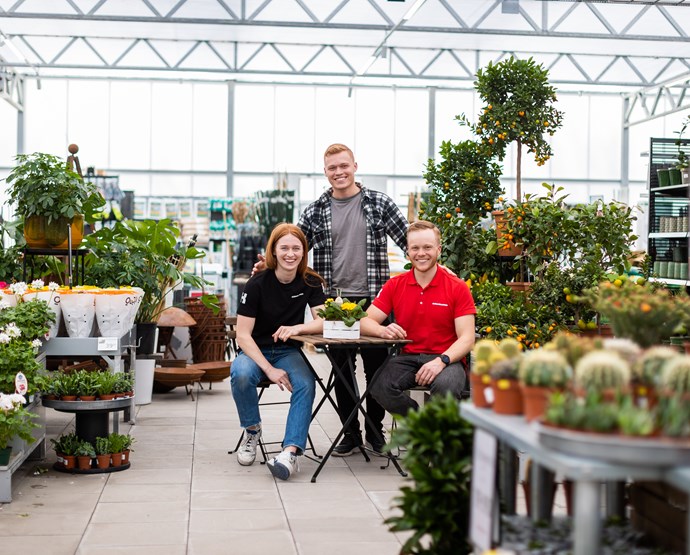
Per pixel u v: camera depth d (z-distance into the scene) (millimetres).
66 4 13602
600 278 5375
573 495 2484
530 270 5859
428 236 4645
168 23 14203
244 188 17500
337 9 14031
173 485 4465
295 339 4668
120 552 3389
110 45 15797
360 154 17719
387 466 4906
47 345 5082
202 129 17391
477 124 6898
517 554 2113
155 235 7281
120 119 17172
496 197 6848
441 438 2582
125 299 5203
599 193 17953
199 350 8977
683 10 13969
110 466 4777
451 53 16500
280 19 14273
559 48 15695
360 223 5305
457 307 4668
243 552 3398
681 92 15961
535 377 2000
